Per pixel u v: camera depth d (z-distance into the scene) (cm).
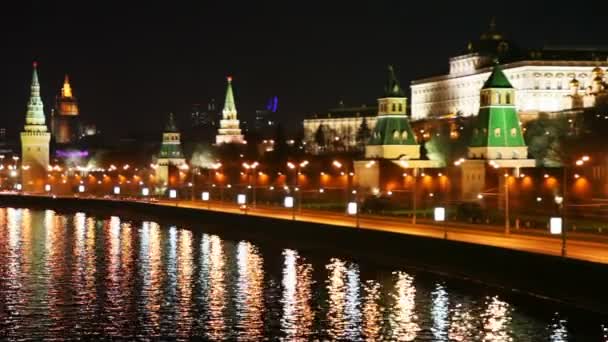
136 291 12575
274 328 10338
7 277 13850
